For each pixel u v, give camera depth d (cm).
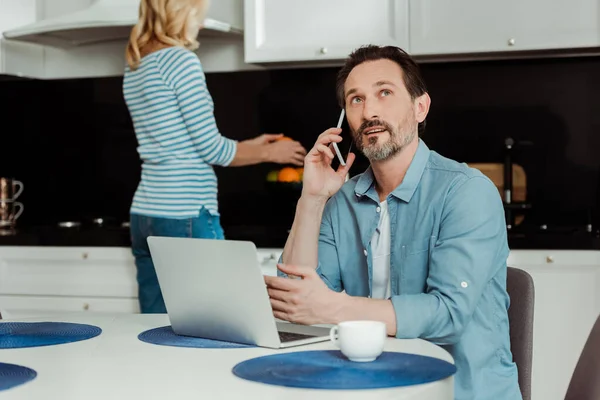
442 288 181
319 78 401
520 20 342
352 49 358
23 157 434
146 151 326
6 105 433
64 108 428
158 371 145
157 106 318
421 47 352
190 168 322
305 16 362
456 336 181
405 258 199
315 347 164
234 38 391
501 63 381
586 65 373
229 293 166
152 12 322
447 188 195
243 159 346
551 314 321
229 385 134
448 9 348
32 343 170
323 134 211
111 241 356
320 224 214
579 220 375
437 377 136
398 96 202
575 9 338
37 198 433
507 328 196
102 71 413
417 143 206
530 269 322
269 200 408
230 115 409
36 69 414
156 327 190
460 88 385
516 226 376
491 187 195
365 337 147
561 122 376
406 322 175
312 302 177
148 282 335
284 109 404
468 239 186
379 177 207
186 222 322
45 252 363
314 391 129
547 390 321
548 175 378
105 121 424
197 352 162
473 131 384
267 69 403
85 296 359
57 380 140
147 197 327
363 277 211
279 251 341
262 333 164
